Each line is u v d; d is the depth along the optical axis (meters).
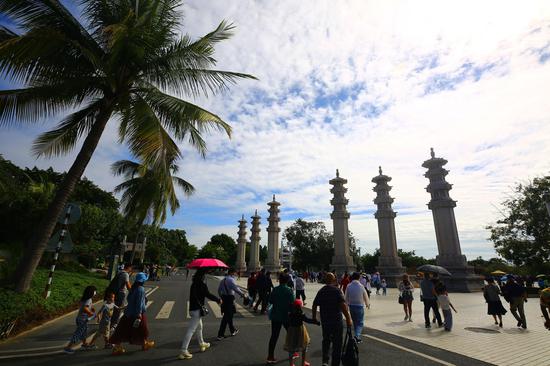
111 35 8.58
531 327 9.99
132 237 42.31
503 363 6.18
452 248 26.05
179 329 9.10
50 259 20.80
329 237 65.44
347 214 32.03
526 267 28.44
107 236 35.78
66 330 8.44
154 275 34.12
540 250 25.80
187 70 10.93
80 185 41.59
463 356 6.66
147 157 10.54
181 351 6.34
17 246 16.11
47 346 6.95
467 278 24.62
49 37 8.15
